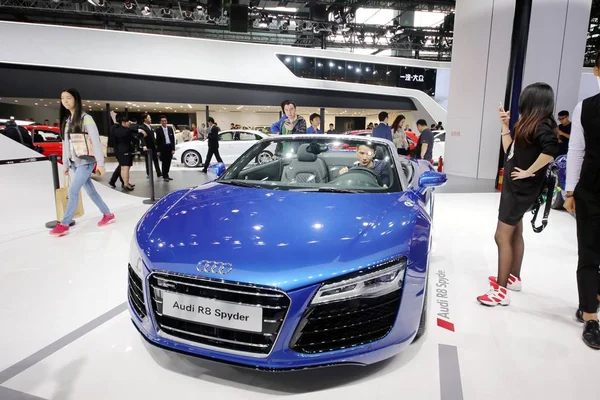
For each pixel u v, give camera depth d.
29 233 3.59
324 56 17.20
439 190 6.36
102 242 3.35
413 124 21.92
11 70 13.08
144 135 7.89
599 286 1.99
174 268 1.36
